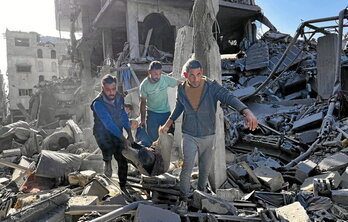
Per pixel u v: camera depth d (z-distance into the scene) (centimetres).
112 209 301
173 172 509
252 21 2600
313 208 348
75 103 2297
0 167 821
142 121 449
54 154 540
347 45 2014
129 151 347
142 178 394
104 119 334
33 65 4609
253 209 353
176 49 662
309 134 895
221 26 2759
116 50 2766
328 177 421
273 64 2206
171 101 609
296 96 1839
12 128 995
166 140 354
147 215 263
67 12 3266
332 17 1249
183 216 291
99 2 2702
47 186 492
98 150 676
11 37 4475
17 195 431
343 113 995
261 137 964
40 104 2359
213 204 313
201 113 324
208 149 343
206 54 461
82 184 457
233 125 1050
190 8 2086
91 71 2762
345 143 688
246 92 1479
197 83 316
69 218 304
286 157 884
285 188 461
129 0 1905
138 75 1762
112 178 481
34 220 289
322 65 1240
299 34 1416
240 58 2361
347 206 365
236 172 493
